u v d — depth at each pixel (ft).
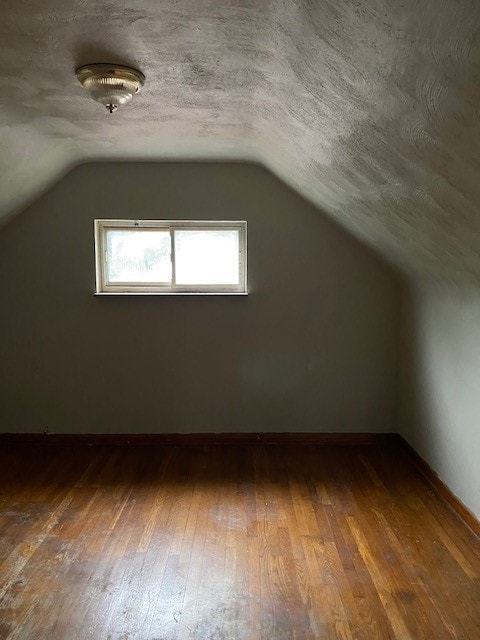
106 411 12.71
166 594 7.16
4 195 10.51
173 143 10.22
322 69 4.99
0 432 12.66
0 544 8.39
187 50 5.60
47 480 10.81
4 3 4.60
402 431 12.55
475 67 3.57
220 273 12.62
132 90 6.49
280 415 12.74
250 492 10.25
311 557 8.03
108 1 4.51
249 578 7.51
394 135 5.41
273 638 6.33
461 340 9.11
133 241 12.61
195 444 12.73
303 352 12.62
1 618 6.66
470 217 6.06
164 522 9.09
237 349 12.62
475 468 8.70
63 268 12.32
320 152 7.67
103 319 12.49
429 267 9.38
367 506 9.66
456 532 8.73
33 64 6.07
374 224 9.50
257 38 5.05
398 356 12.61
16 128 8.34
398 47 3.90
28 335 12.53
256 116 7.91
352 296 12.46
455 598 7.05
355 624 6.56
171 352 12.61
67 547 8.30
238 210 12.19
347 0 3.64
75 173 12.03
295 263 12.36
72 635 6.38
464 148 4.70
